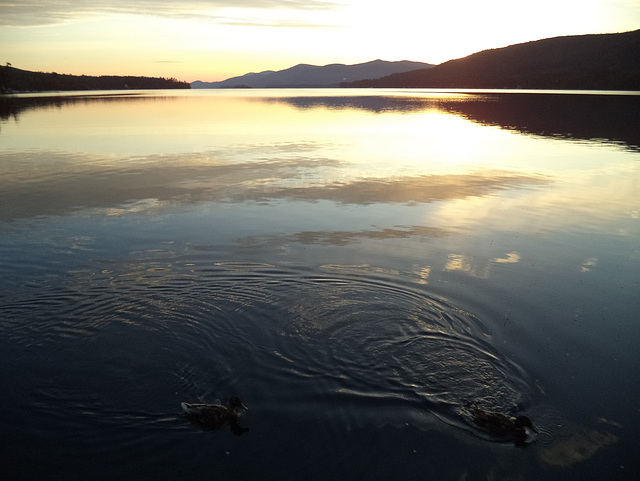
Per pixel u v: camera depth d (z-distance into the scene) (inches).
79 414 216.1
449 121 1509.6
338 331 283.6
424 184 653.9
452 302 320.5
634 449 201.2
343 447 200.7
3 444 198.2
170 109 2021.4
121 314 300.0
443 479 186.5
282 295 327.3
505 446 202.1
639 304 323.6
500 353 265.0
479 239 443.8
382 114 1787.6
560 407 225.6
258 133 1195.3
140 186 631.2
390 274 362.3
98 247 412.2
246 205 547.5
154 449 198.1
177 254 397.4
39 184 637.3
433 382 240.2
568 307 318.0
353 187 634.8
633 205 561.0
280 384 237.9
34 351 260.7
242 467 190.2
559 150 941.2
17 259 383.6
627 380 244.8
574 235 458.0
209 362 254.1
